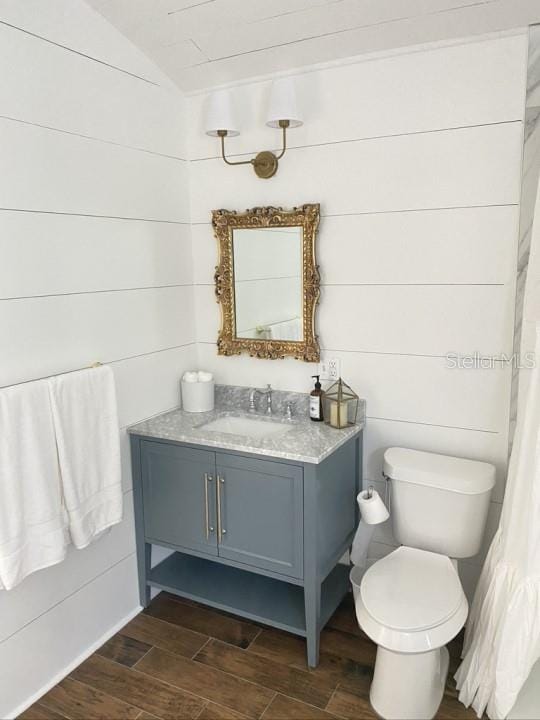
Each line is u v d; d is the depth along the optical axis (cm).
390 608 177
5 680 188
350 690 199
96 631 224
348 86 221
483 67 198
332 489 215
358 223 229
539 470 165
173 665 212
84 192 205
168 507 232
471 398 219
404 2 184
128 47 219
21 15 176
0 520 170
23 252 183
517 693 173
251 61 226
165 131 244
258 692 198
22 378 186
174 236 254
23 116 180
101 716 189
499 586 182
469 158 205
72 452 192
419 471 207
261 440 215
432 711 186
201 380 261
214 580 245
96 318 215
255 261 250
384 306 229
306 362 249
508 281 206
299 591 236
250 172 247
